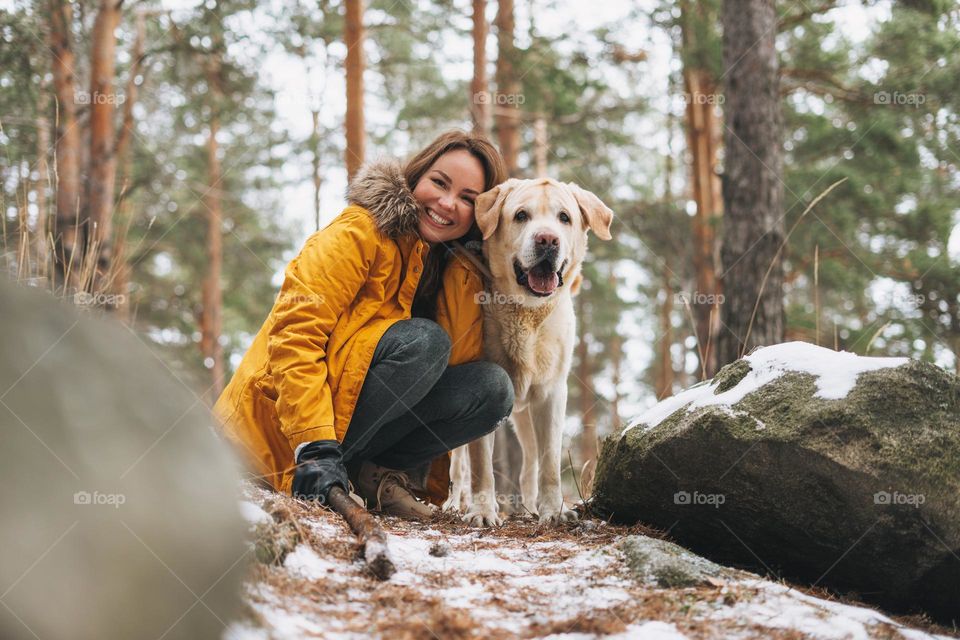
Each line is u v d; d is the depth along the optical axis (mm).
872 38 9797
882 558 2180
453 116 11219
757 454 2295
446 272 3119
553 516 2887
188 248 12742
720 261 6309
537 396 3338
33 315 1110
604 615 1730
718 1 9188
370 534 2020
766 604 1843
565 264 3244
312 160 12477
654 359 19172
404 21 9836
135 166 10547
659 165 15289
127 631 1040
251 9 9328
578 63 9930
